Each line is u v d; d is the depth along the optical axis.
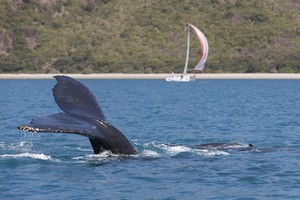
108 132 50.62
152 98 178.25
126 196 42.56
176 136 78.50
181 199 42.06
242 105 143.62
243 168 50.69
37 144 66.38
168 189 44.44
